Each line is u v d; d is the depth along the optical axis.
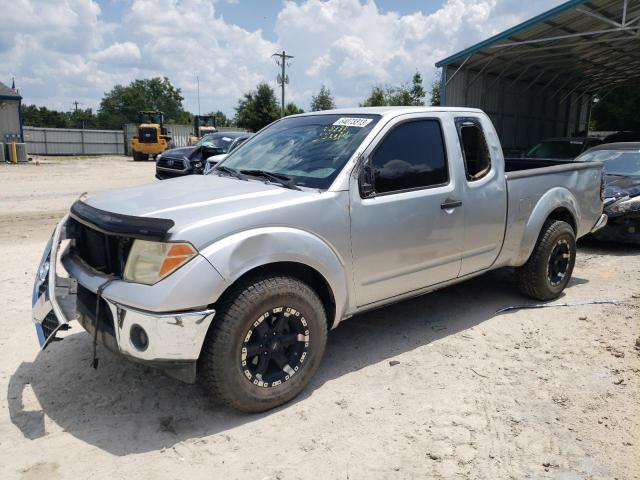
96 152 44.09
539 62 21.70
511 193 4.85
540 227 5.14
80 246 3.69
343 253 3.66
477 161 4.65
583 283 6.21
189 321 2.98
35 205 12.30
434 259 4.29
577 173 5.70
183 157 14.12
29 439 3.10
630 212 7.65
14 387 3.67
